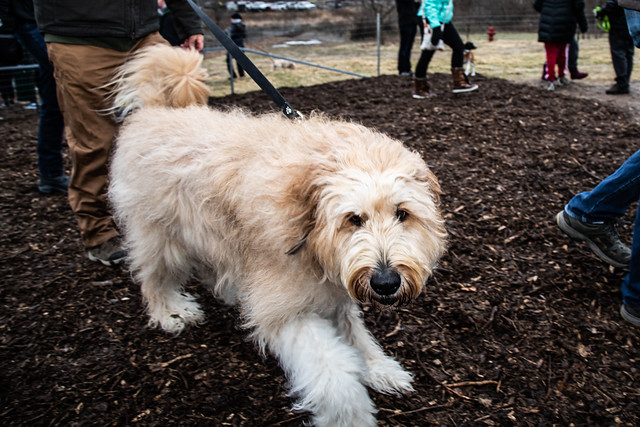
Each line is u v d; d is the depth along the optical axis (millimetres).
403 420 2473
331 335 2330
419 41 18984
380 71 12641
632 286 2990
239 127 2684
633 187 3199
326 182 2100
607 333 3002
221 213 2535
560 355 2852
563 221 3525
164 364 2822
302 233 2188
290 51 16984
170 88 3270
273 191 2203
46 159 5062
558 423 2451
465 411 2521
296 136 2410
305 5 20438
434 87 9664
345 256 2064
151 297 3170
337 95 9320
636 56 13828
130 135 3008
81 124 3465
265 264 2379
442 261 3699
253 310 2404
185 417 2479
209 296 3514
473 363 2814
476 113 7453
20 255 3971
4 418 2459
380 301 2062
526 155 5672
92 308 3314
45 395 2605
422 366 2803
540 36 9211
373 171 2086
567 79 9742
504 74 11266
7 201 5023
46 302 3369
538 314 3160
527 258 3723
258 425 2445
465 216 4320
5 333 3064
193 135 2742
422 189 2203
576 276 3484
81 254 4004
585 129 6578
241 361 2852
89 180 3635
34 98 9828
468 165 5445
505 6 22766
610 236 3439
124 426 2430
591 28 19969
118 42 3408
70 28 3244
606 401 2562
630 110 7570
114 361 2852
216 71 13469
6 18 4469
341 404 2143
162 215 2805
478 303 3254
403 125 6965
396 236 2049
